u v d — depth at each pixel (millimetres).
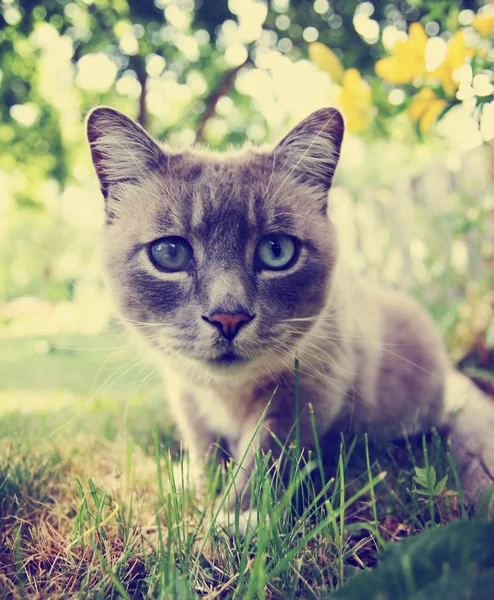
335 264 249
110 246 244
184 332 217
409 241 593
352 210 666
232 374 221
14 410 401
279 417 232
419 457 249
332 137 251
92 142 245
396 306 308
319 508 194
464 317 441
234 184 231
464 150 508
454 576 110
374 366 271
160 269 229
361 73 586
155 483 246
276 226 230
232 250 222
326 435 252
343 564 160
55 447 275
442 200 544
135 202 240
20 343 1096
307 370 229
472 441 268
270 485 180
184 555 164
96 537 184
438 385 293
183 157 250
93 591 155
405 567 117
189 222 225
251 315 213
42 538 188
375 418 271
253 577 134
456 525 124
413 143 653
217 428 257
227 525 181
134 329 243
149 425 342
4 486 221
